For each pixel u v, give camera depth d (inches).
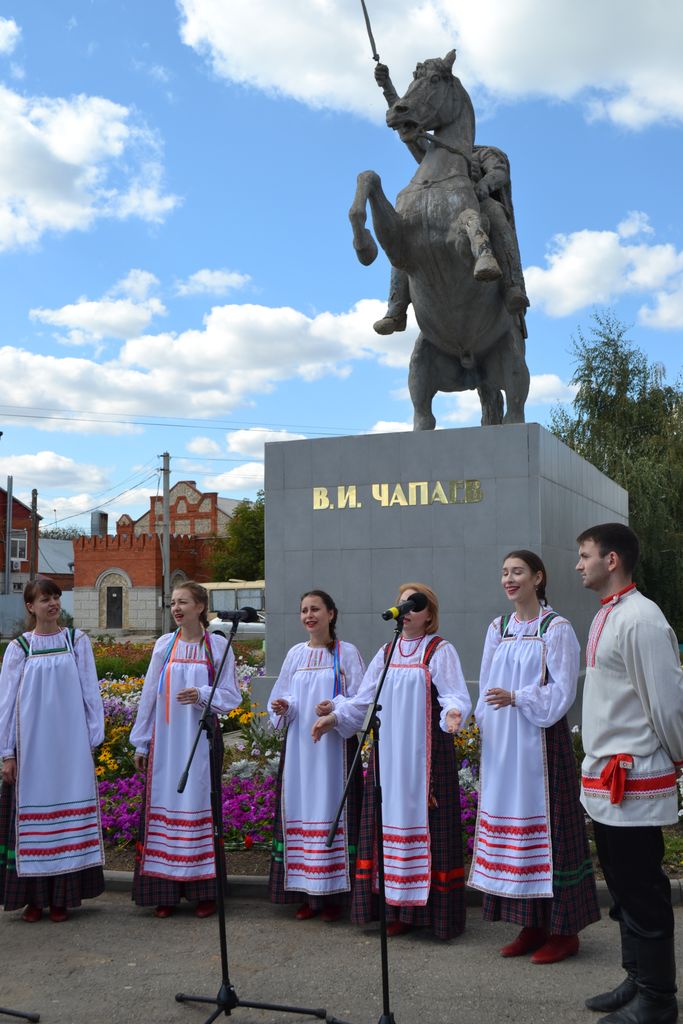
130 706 342.0
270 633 349.4
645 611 138.4
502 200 361.7
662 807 137.5
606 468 960.9
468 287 339.9
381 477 340.2
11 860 198.5
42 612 208.1
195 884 198.8
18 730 201.5
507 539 323.0
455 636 326.3
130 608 1692.9
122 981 164.2
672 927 138.9
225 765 325.4
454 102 343.0
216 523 2236.7
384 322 365.7
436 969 165.9
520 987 156.9
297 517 350.0
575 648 175.5
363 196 315.6
